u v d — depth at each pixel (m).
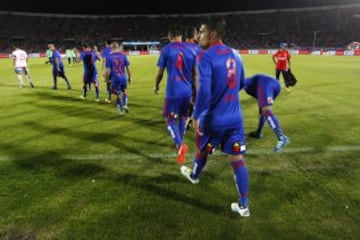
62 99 10.18
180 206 3.63
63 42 55.06
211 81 3.04
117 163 4.83
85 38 56.50
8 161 4.89
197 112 3.07
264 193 3.90
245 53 47.47
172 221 3.35
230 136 3.23
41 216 3.42
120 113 8.01
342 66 21.55
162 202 3.71
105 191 3.96
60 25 58.28
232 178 4.32
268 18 58.91
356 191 3.94
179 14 60.81
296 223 3.31
